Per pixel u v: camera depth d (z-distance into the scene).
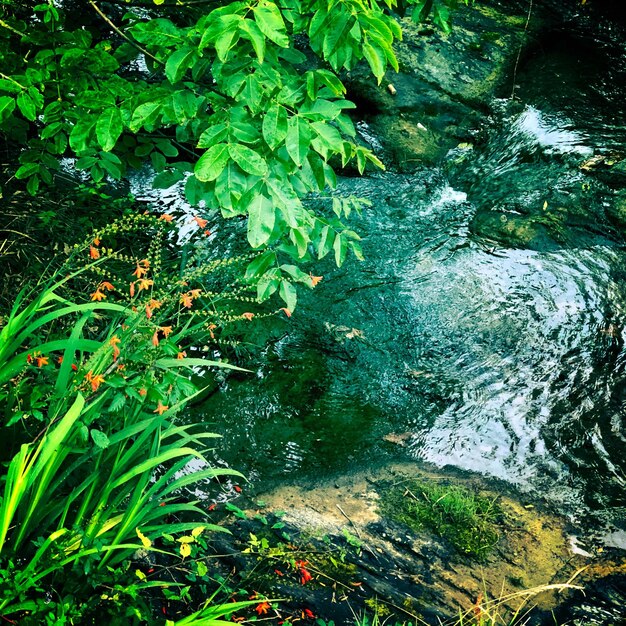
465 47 7.97
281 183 2.46
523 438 4.11
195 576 2.97
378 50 2.43
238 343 4.45
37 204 4.70
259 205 2.41
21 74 2.95
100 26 6.15
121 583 2.48
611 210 6.06
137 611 2.36
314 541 3.32
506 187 6.46
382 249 5.57
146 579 2.68
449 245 5.71
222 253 5.20
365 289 5.12
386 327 4.83
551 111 7.48
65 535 2.37
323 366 4.47
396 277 5.28
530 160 6.83
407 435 4.09
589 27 9.01
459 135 7.11
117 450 2.70
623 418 4.28
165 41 2.45
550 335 4.88
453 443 4.05
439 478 3.81
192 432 3.89
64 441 2.40
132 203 5.53
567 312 5.08
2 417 2.84
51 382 2.73
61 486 2.72
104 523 2.49
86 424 2.47
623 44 8.82
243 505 3.51
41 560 2.30
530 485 3.82
